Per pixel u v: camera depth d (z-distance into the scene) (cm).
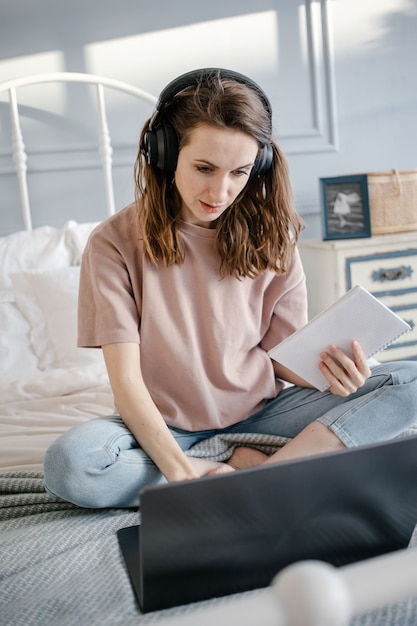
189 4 234
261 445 123
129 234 118
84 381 164
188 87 104
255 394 125
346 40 256
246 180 107
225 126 99
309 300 241
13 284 189
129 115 232
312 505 76
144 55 232
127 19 228
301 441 113
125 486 105
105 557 89
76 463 100
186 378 117
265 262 123
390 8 260
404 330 111
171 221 115
